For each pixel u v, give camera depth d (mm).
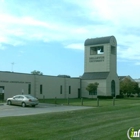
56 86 58969
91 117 17453
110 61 65625
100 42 66688
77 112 19828
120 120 16344
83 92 66625
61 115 17438
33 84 52688
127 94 84375
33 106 33219
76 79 65750
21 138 10070
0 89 45375
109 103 39781
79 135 10953
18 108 30141
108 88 64312
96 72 66938
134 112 21984
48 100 48094
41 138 10203
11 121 14352
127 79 83500
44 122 14375
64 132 11602
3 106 32312
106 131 12023
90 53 68438
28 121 14578
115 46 67875
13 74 48188
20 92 49438
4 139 9836
